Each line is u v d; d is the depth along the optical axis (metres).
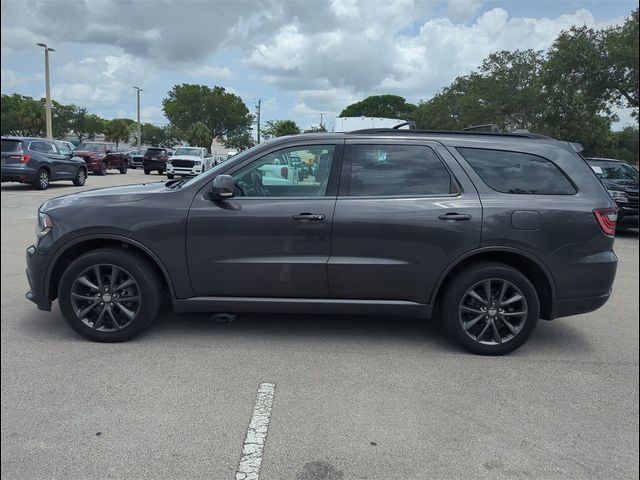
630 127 49.56
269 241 4.37
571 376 4.14
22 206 13.29
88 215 4.39
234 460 2.94
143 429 3.21
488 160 4.52
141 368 4.04
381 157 4.51
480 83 36.00
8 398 3.55
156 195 4.47
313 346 4.59
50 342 4.52
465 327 4.47
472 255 4.38
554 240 4.36
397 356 4.43
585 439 3.25
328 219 4.34
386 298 4.46
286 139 4.54
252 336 4.78
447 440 3.19
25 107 67.75
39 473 2.81
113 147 31.98
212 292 4.48
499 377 4.08
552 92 27.06
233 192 4.37
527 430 3.33
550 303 4.51
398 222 4.33
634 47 20.36
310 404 3.56
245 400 3.59
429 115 49.06
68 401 3.53
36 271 4.48
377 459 2.98
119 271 4.46
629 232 13.49
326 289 4.43
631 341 4.97
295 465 2.91
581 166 4.57
